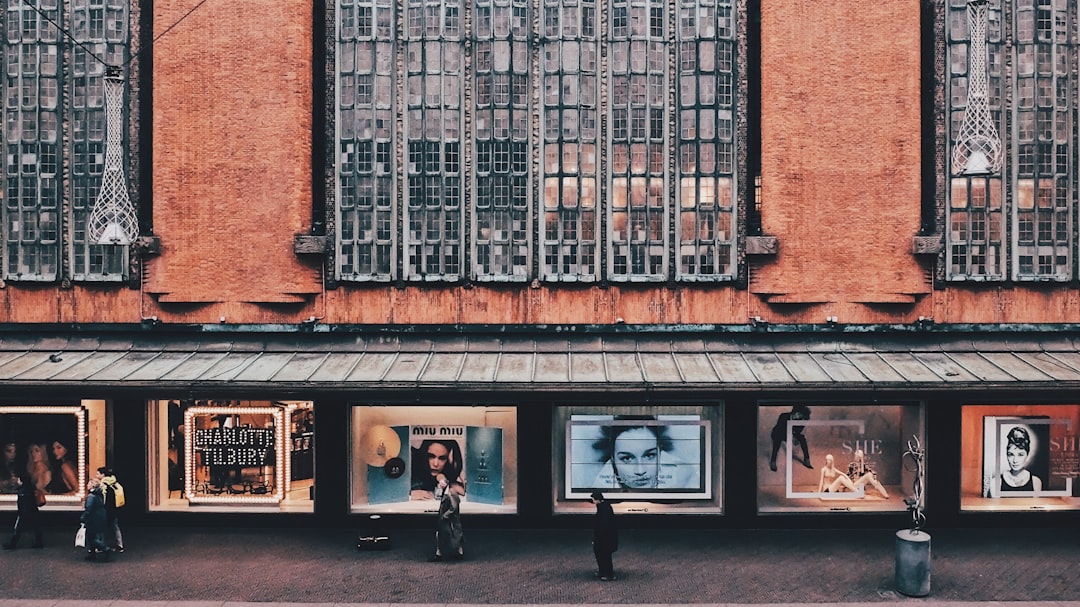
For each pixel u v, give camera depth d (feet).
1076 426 59.98
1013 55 58.75
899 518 59.31
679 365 56.65
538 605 44.42
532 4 59.52
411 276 59.57
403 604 44.60
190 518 60.18
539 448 59.67
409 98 59.62
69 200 59.77
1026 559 51.96
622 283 59.52
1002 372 55.01
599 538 48.55
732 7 59.52
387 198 59.77
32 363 57.00
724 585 47.50
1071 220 58.90
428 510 60.34
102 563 51.52
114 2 59.67
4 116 59.93
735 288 59.52
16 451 60.54
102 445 60.49
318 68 60.95
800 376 54.90
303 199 59.52
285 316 59.67
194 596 45.68
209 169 59.06
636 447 60.34
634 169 59.52
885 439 60.23
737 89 59.52
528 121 59.52
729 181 59.57
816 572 49.75
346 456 60.03
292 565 51.26
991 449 60.03
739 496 59.47
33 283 59.77
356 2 59.47
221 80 58.85
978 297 58.95
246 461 61.05
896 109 58.34
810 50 58.59
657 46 59.57
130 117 59.47
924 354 58.03
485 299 59.67
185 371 55.72
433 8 59.52
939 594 45.83
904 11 58.29
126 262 59.57
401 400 58.23
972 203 58.85
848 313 58.85
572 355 58.08
